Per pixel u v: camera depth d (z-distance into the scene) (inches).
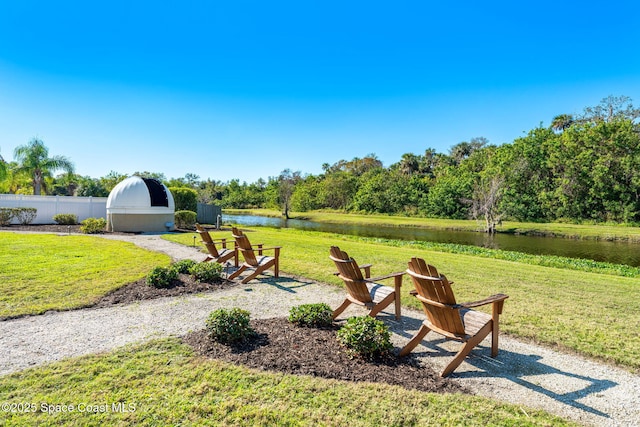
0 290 232.1
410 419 101.4
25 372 124.3
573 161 1273.4
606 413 109.0
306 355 141.7
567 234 970.1
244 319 156.9
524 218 1357.0
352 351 142.1
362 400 110.3
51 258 354.3
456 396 115.4
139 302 218.2
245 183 2824.8
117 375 122.8
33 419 97.3
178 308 207.3
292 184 2082.9
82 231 663.8
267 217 1843.0
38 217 847.7
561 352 156.0
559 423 102.5
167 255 401.4
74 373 124.0
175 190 964.0
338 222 1514.5
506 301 235.8
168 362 133.3
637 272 401.1
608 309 218.7
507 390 122.1
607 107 1493.6
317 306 181.9
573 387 125.2
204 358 137.0
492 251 568.7
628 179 1211.2
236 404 106.1
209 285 260.4
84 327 173.3
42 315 190.7
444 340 167.8
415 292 150.8
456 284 281.9
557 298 244.4
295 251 442.0
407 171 2546.8
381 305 182.4
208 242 328.8
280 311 206.5
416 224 1326.3
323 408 105.4
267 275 302.5
